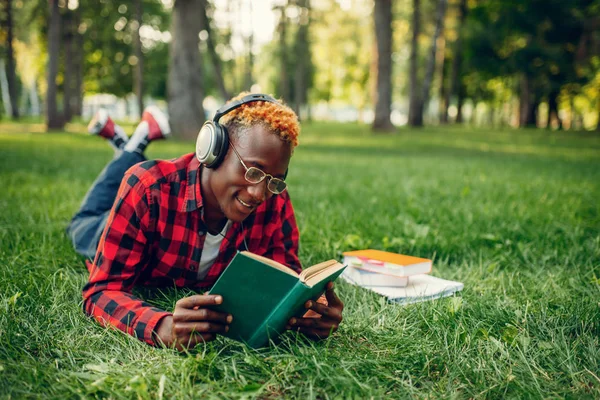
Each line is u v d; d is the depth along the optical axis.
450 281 2.76
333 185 6.65
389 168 9.23
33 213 4.06
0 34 30.91
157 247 2.11
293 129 1.79
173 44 14.56
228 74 40.97
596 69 30.23
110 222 2.00
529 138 21.78
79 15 29.31
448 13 32.06
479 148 15.77
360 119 54.91
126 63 35.72
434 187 6.59
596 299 2.43
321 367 1.68
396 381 1.70
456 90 34.88
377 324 2.19
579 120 48.94
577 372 1.75
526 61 30.06
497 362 1.82
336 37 44.69
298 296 1.69
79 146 12.27
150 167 2.06
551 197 5.75
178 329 1.73
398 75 49.44
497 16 31.17
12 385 1.53
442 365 1.80
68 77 24.83
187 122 14.57
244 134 1.78
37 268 2.67
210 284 2.36
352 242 3.46
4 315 1.97
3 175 6.42
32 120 30.39
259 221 2.29
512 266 3.12
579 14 28.45
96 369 1.64
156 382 1.60
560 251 3.41
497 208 4.81
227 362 1.77
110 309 1.92
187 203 2.06
